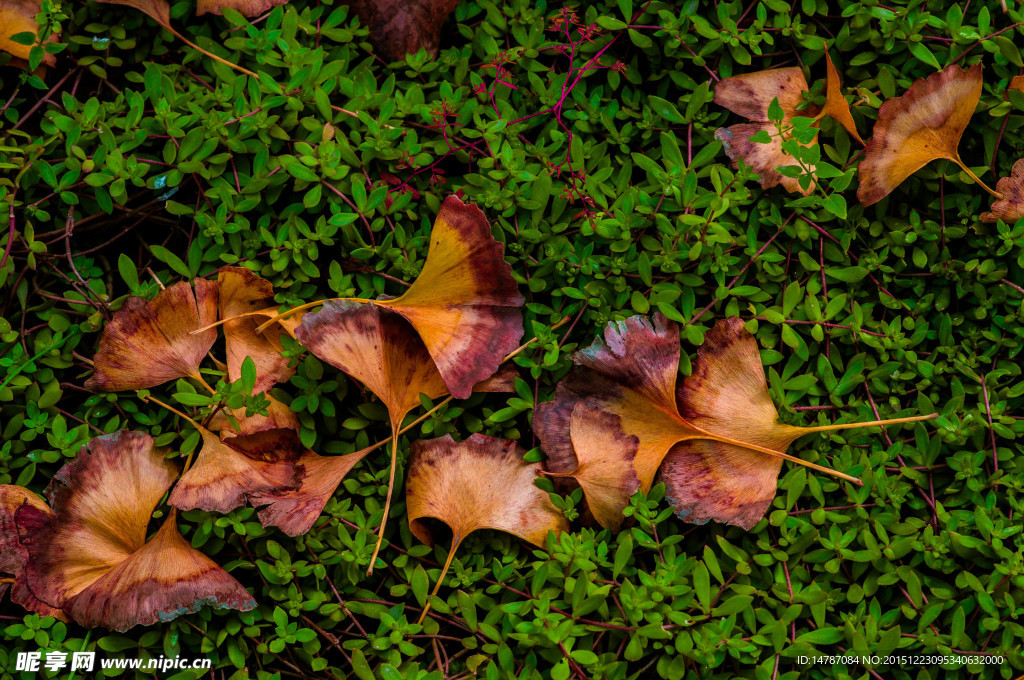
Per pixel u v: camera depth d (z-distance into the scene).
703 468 0.79
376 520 0.79
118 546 0.78
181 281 0.79
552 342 0.79
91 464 0.78
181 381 0.78
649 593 0.78
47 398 0.79
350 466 0.78
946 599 0.79
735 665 0.78
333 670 0.77
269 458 0.79
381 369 0.78
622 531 0.79
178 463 0.79
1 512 0.77
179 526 0.78
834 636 0.78
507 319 0.79
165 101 0.79
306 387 0.79
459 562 0.79
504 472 0.79
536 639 0.77
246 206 0.79
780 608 0.78
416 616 0.79
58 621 0.77
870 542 0.78
